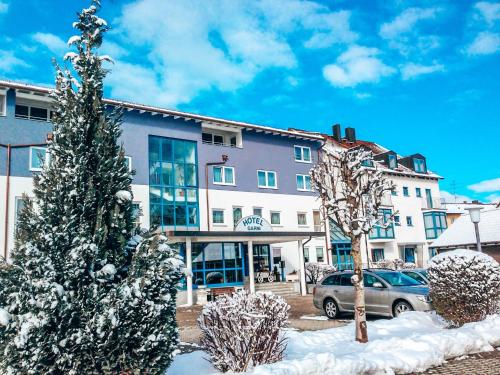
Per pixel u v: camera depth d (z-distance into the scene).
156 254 6.11
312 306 19.17
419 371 7.57
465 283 10.95
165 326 5.91
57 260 5.70
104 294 5.73
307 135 32.62
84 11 7.08
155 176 25.36
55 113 6.69
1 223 19.83
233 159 29.02
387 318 14.47
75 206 6.10
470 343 8.73
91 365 5.52
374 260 37.31
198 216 26.62
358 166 9.95
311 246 31.92
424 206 42.50
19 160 20.73
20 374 5.35
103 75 6.98
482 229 26.03
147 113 25.48
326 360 6.86
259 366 6.62
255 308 7.38
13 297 5.53
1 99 21.58
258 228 25.14
